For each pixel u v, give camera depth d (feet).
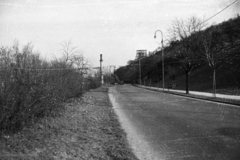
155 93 92.32
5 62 17.63
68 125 22.79
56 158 13.58
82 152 15.30
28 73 19.74
